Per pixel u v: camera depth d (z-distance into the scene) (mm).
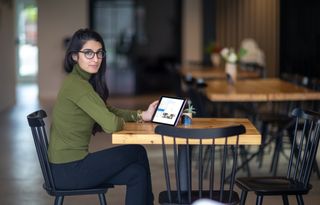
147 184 3387
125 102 11508
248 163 5730
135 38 12844
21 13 15578
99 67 3428
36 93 13078
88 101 3211
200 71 8617
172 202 3168
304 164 3582
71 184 3258
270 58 10938
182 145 3469
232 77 6980
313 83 6230
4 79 10336
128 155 3307
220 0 11930
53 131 3334
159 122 3520
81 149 3285
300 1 10367
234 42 11609
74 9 12266
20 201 4746
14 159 6316
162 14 12930
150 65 13023
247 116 6836
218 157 6266
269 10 10953
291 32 10578
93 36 3350
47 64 12320
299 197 3502
